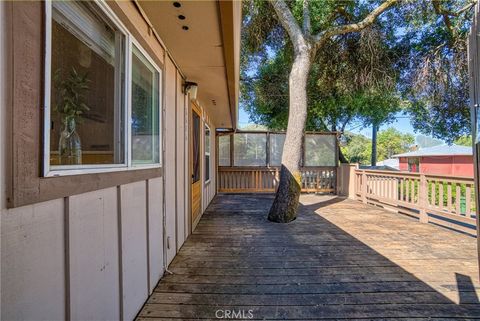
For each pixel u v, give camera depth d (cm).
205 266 275
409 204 509
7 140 87
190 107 386
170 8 190
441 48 812
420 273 260
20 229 92
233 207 607
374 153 1536
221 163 823
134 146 192
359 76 852
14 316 90
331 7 804
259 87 1060
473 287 232
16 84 90
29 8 95
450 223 423
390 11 805
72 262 119
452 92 827
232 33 229
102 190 146
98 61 146
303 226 442
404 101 960
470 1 707
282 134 828
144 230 209
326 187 833
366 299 213
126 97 172
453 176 409
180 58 285
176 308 198
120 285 167
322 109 1009
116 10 155
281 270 266
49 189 104
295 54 523
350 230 418
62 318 113
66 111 121
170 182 285
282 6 542
